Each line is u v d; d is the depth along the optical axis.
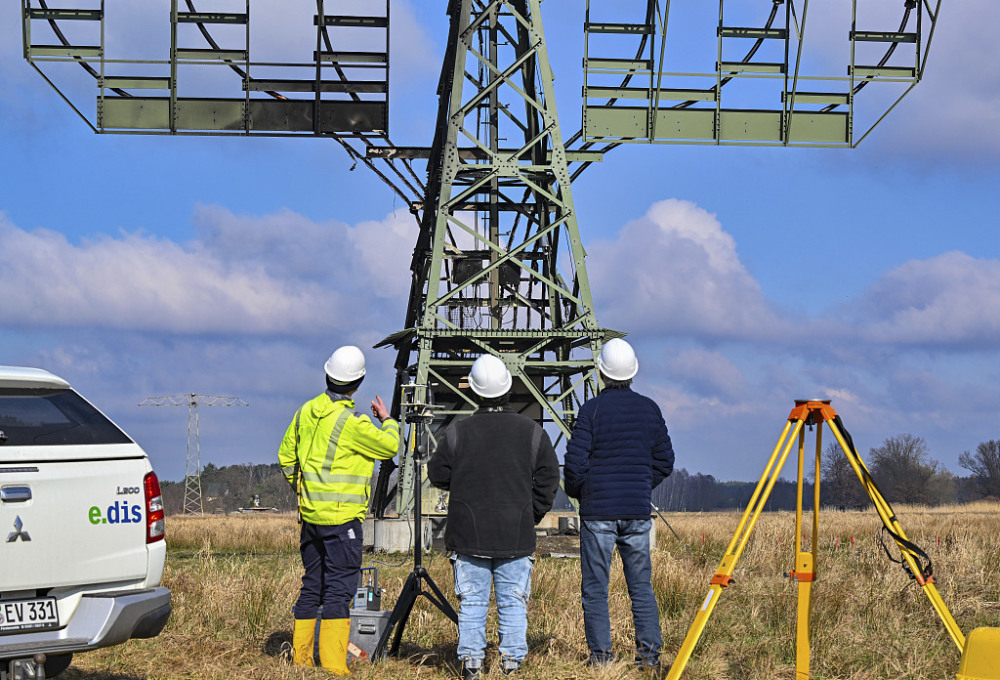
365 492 7.97
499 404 7.69
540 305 23.09
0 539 5.75
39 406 6.37
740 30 20.56
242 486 134.50
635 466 7.77
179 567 13.30
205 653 8.27
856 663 7.59
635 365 7.99
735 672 7.60
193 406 97.06
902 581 10.54
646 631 7.69
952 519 26.00
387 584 12.34
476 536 7.41
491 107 22.30
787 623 8.96
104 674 7.55
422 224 23.22
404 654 8.31
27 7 19.28
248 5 19.86
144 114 19.84
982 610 9.84
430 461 7.68
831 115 20.86
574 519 22.42
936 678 7.21
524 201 22.73
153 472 6.45
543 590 11.03
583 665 7.59
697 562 14.57
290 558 16.06
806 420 6.76
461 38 20.56
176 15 19.75
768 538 17.75
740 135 20.69
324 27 20.06
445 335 20.44
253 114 20.12
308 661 7.87
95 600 6.02
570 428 20.84
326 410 7.94
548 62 20.88
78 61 19.42
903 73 20.70
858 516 35.41
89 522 6.08
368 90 20.28
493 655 7.97
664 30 20.03
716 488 163.88
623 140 20.50
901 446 125.38
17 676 5.73
